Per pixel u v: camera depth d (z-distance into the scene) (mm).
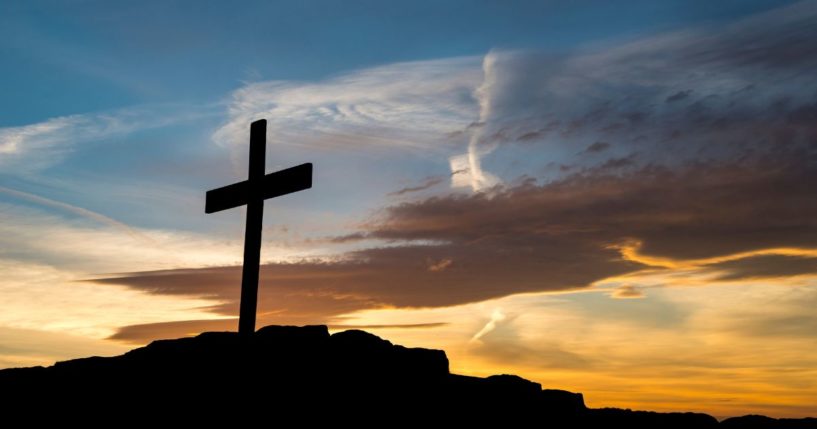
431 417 20266
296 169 16922
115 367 20719
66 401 18938
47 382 20156
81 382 19969
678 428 26312
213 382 19172
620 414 26297
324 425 18172
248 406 18297
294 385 19297
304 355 20594
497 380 24031
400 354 22219
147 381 19625
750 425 28156
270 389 18922
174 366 20250
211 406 18344
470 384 23047
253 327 17531
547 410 23781
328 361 20625
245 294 17594
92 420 17984
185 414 18062
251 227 17750
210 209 19094
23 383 20172
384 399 20031
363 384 20234
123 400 18828
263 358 20031
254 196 17844
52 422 17969
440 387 21953
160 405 18484
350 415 18891
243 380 18766
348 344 21656
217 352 20531
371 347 21906
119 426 17656
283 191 17172
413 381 21438
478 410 21688
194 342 21406
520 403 23266
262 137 18000
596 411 25922
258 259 17641
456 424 20438
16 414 18391
